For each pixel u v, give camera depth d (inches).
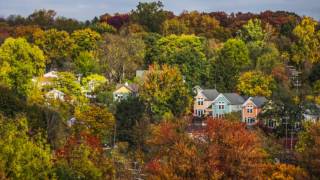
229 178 1708.9
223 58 5364.2
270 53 5649.6
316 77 5014.8
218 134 1809.8
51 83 3988.7
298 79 5142.7
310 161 2069.4
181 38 5856.3
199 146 1807.3
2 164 1160.2
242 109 4382.4
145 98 3907.5
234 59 5521.7
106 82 4589.1
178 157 1744.6
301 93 4493.1
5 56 4094.5
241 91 4830.2
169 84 4013.3
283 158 2519.7
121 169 2135.8
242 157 1738.4
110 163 1664.6
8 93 2576.3
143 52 5718.5
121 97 4293.8
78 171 1402.6
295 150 2662.4
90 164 1434.5
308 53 5940.0
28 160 1215.6
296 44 6082.7
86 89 4421.8
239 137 1780.3
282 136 3472.0
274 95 4426.7
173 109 3983.8
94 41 5856.3
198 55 5349.4
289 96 4271.7
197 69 5083.7
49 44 5767.7
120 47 5620.1
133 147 2967.5
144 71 5014.8
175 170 1720.0
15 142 1213.1
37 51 4224.9
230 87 5022.1
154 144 2412.6
